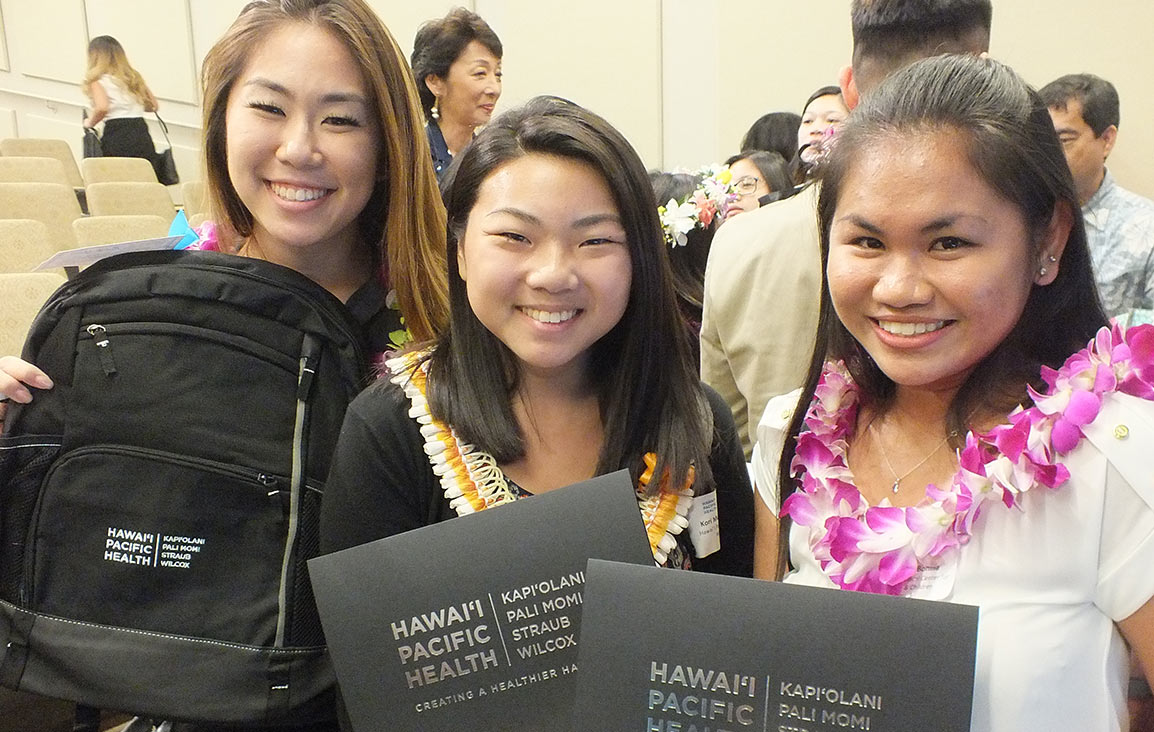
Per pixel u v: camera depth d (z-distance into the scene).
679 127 5.20
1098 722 0.83
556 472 1.08
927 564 0.89
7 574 1.19
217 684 1.13
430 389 1.07
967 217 0.81
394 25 5.93
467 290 1.03
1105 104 2.53
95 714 1.24
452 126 3.01
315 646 1.16
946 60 0.88
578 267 0.97
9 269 3.28
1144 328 0.84
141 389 1.16
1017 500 0.85
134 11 7.10
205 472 1.15
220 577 1.16
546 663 0.92
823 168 0.92
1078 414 0.82
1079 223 0.87
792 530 1.03
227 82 1.31
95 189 5.04
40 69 7.70
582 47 5.36
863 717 0.79
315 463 1.16
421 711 0.91
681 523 1.05
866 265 0.85
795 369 1.61
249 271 1.18
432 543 0.93
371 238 1.45
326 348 1.19
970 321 0.83
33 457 1.18
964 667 0.78
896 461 0.98
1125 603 0.82
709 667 0.82
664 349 1.06
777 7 4.77
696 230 2.08
